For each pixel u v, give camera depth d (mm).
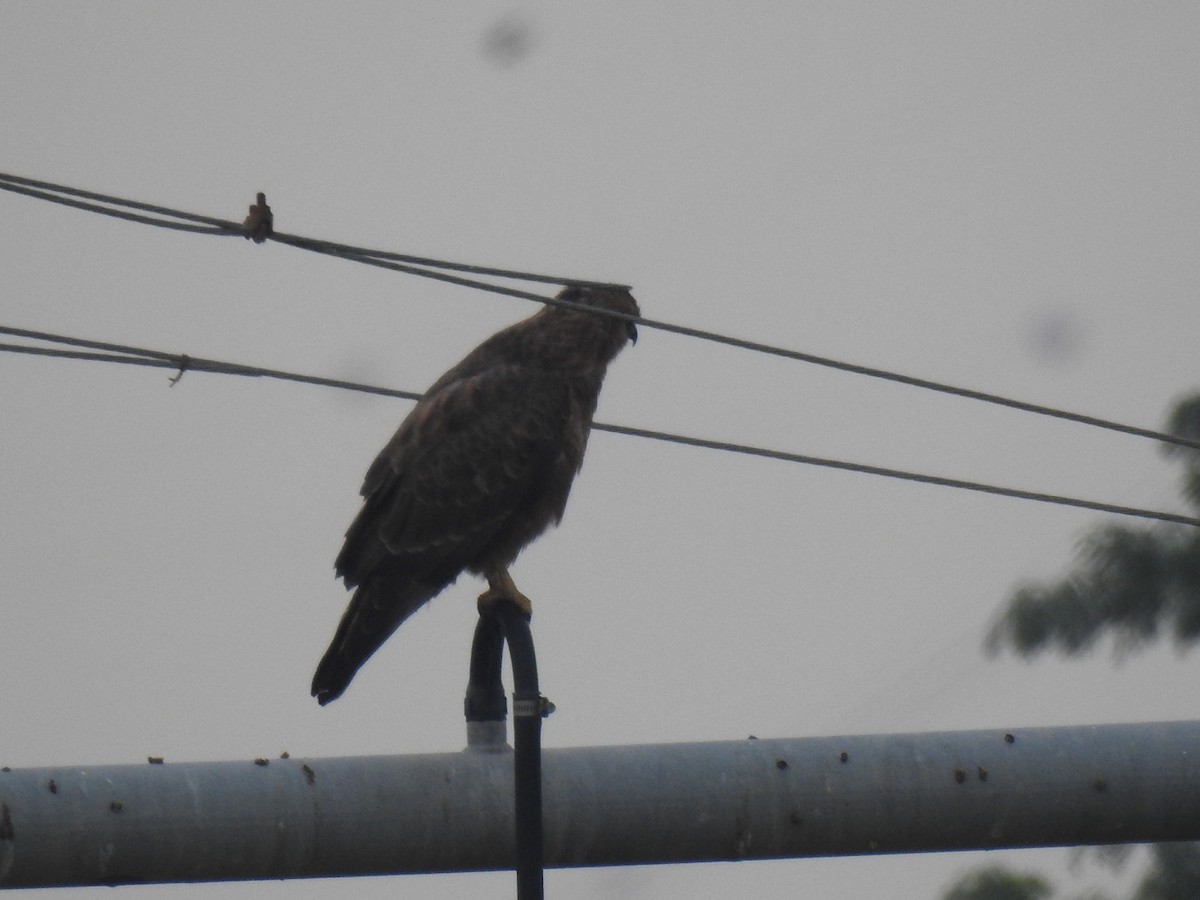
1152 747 10367
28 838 9188
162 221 10867
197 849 9422
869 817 10109
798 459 12547
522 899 9047
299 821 9555
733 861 10148
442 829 9711
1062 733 10422
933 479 12555
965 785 10172
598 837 9867
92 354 11812
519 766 9156
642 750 10070
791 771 10062
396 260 11477
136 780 9438
